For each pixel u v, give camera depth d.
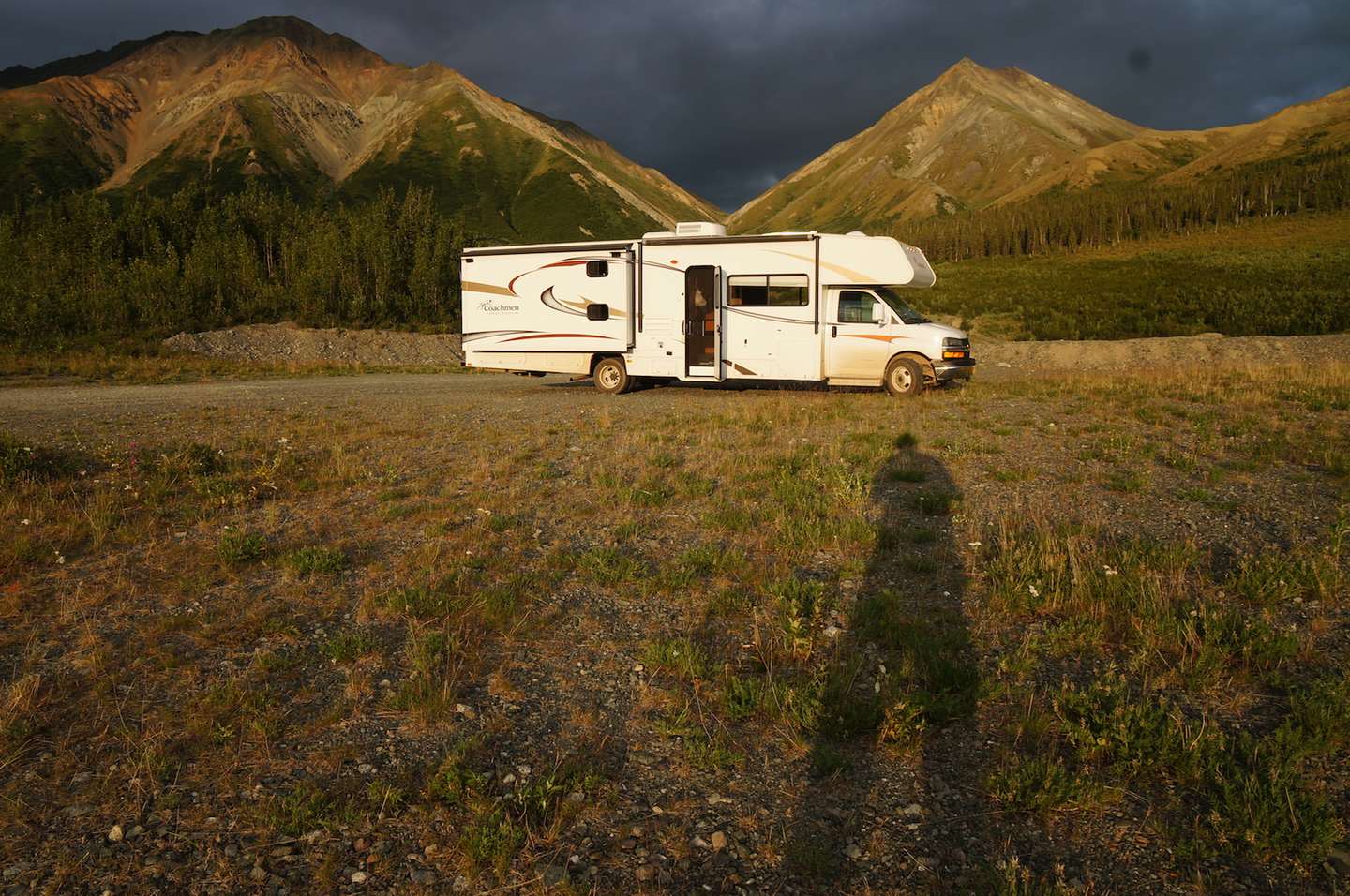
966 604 4.96
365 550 6.17
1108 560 5.51
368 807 3.09
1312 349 23.80
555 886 2.66
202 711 3.74
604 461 9.35
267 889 2.65
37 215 42.19
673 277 16.11
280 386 19.84
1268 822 2.78
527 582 5.40
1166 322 33.38
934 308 43.03
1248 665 4.06
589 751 3.48
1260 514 6.73
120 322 29.81
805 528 6.34
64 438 10.77
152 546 6.16
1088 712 3.53
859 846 2.87
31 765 3.32
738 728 3.66
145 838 2.89
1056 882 2.64
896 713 3.54
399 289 36.22
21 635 4.60
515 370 17.42
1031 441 10.18
